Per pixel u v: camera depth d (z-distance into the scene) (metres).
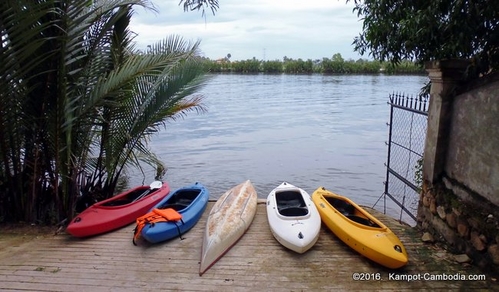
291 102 27.42
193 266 4.19
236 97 30.59
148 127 6.56
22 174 5.50
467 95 4.20
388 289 3.70
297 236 4.51
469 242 4.11
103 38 5.49
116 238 4.96
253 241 4.84
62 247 4.70
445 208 4.53
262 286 3.76
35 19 4.29
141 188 6.26
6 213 5.53
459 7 3.54
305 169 11.40
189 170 11.36
